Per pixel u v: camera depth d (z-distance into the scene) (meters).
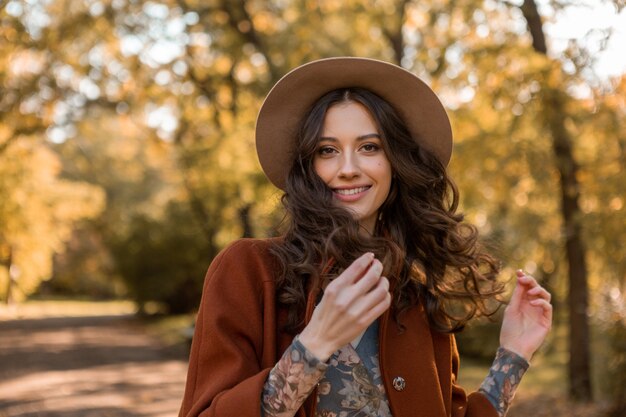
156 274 29.94
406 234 1.96
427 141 1.96
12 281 36.84
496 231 10.89
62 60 14.98
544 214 11.42
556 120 9.65
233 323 1.66
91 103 16.14
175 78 16.08
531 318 2.01
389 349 1.78
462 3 10.97
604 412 8.87
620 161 9.25
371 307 1.46
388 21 13.12
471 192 10.79
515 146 10.06
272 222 2.02
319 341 1.47
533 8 10.30
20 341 22.14
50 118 15.36
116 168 46.78
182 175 19.38
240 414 1.48
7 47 14.21
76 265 50.62
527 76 9.47
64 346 20.62
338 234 1.71
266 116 1.88
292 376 1.47
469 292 1.98
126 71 15.91
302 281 1.74
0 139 15.94
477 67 10.04
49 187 32.03
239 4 15.73
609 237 9.00
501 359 1.97
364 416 1.72
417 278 1.93
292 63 15.23
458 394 1.93
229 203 16.03
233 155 14.66
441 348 1.92
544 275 11.74
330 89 1.86
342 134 1.79
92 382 13.09
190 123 16.83
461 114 10.64
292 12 15.74
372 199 1.81
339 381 1.72
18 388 12.20
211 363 1.63
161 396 11.39
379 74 1.84
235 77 16.25
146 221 30.06
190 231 29.36
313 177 1.80
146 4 15.50
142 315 31.22
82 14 15.00
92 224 48.66
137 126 16.95
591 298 10.96
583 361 10.38
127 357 17.84
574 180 10.23
